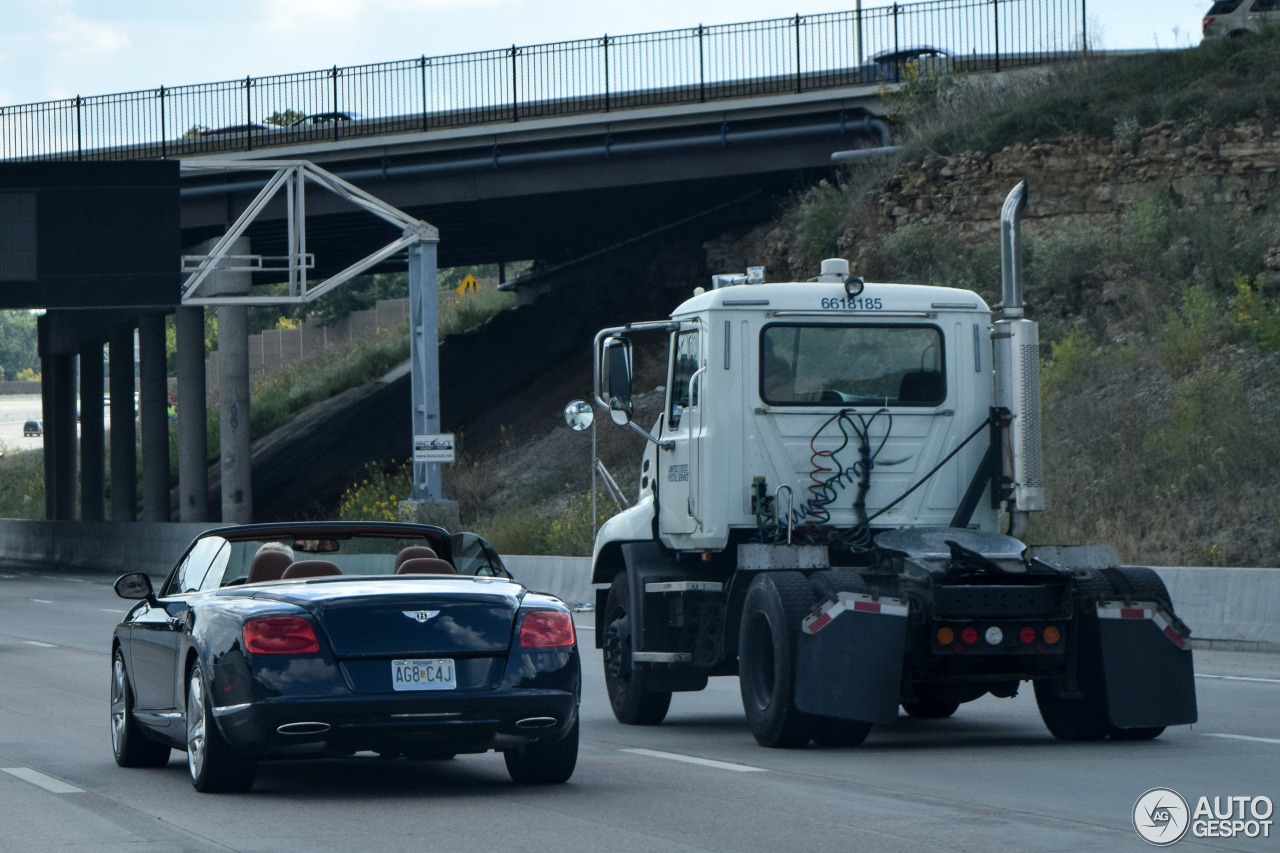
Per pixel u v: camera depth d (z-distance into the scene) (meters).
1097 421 64.12
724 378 28.06
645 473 30.62
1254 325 64.44
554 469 95.31
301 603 20.56
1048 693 27.06
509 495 94.94
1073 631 25.70
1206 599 43.69
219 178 108.25
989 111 87.81
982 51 96.12
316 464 126.19
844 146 97.62
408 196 106.94
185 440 116.06
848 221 89.56
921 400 28.59
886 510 28.31
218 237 111.56
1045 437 64.94
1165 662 25.72
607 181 102.69
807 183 101.88
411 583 21.45
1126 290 73.31
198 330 116.12
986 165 82.44
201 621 21.55
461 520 94.44
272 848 17.80
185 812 20.45
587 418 31.34
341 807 20.75
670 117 100.31
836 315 28.41
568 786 22.48
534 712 20.67
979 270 78.69
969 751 25.70
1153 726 25.64
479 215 114.31
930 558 25.44
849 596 24.83
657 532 29.81
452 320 150.38
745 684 26.45
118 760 25.33
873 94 96.00
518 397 112.69
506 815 19.98
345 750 20.33
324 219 110.44
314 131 107.00
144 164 86.56
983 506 28.66
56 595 83.06
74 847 18.03
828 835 18.20
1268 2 84.06
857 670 24.58
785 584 25.50
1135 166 78.06
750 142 99.44
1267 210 72.94
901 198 85.69
